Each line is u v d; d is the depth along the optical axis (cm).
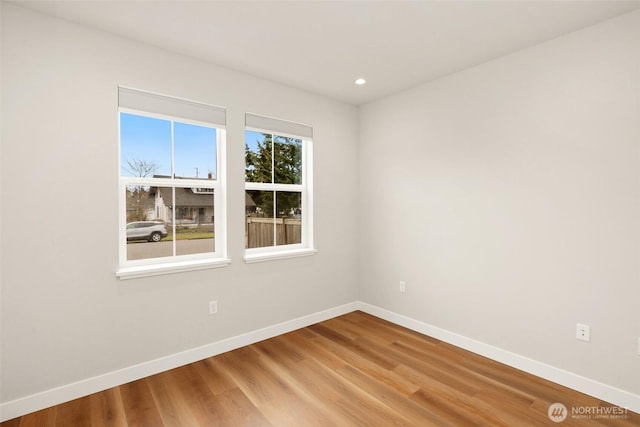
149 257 258
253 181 318
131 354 238
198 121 268
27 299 201
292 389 228
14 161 197
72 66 214
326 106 359
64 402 211
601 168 214
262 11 201
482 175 276
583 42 220
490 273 272
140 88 240
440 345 299
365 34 228
